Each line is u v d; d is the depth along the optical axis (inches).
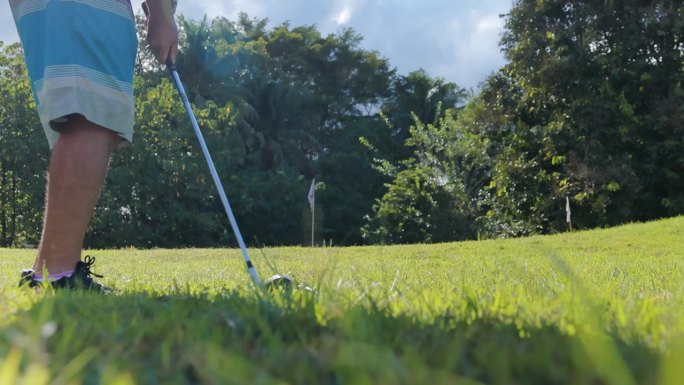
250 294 89.4
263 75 1763.0
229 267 283.3
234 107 1486.2
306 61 2037.4
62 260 125.6
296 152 1731.1
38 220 1170.0
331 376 45.6
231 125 1346.0
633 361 48.3
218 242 1253.7
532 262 294.2
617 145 949.2
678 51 935.0
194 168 1184.8
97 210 1152.2
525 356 48.9
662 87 946.7
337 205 1578.5
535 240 506.3
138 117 1170.0
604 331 58.1
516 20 1021.8
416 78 2074.3
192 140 1246.9
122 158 1163.9
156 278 207.6
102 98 128.2
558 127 973.8
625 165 911.0
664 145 919.0
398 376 41.4
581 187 948.6
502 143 1106.1
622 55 949.8
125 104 132.4
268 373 44.5
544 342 54.0
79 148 127.0
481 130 1118.4
